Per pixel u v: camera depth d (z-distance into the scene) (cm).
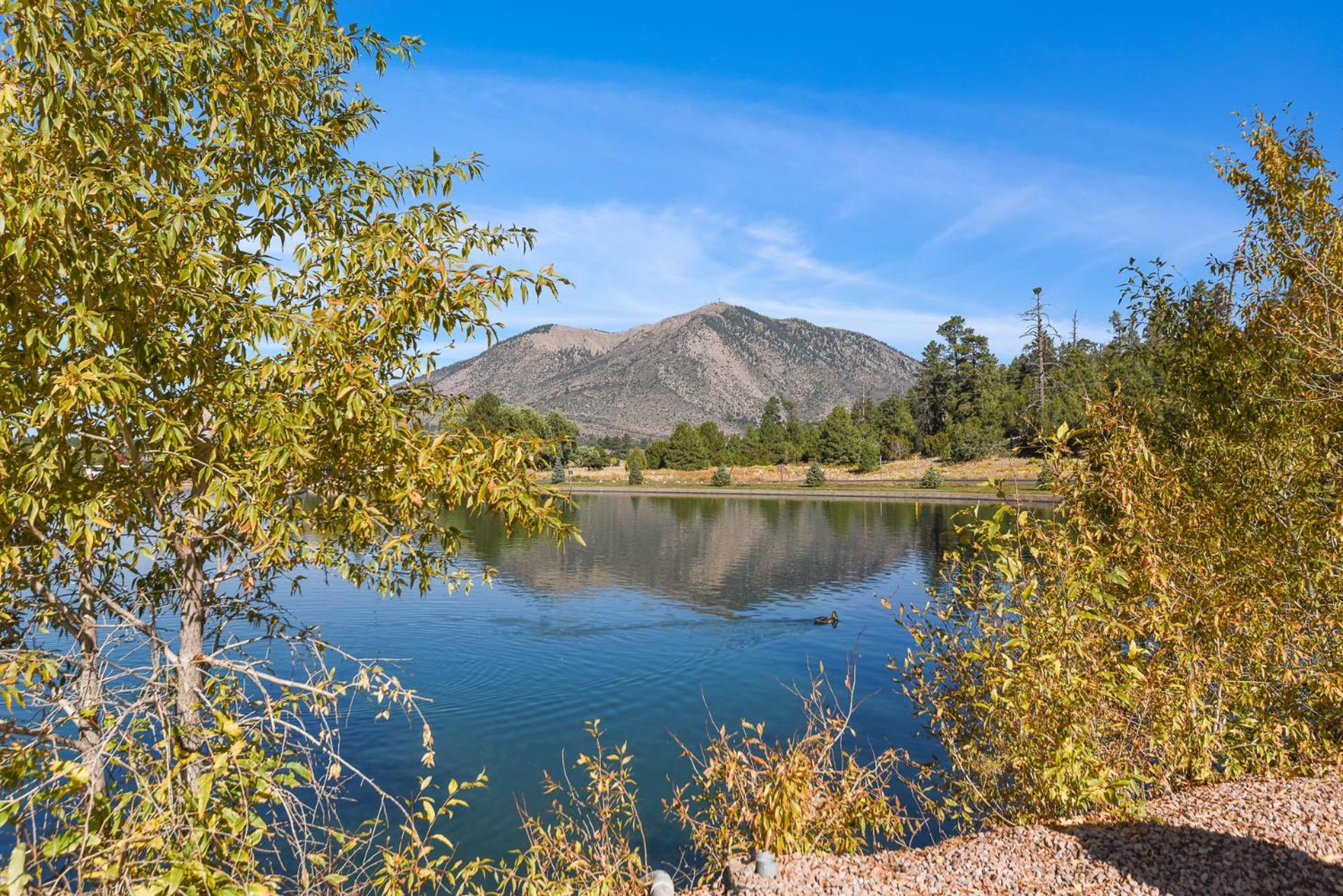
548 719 1628
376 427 547
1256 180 1066
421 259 565
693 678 1945
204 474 514
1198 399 1092
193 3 543
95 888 407
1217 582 799
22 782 448
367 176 648
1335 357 913
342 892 515
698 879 923
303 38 580
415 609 2628
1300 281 1002
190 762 448
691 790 1288
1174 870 564
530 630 2402
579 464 13375
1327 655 839
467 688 1812
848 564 3953
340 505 573
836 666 2075
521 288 569
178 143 579
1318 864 554
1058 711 712
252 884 396
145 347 486
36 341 457
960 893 557
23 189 421
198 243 505
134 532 556
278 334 515
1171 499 805
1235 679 816
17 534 534
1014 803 776
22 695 435
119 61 488
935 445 11375
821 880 589
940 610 830
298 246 563
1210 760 781
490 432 606
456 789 583
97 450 514
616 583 3312
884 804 745
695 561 4016
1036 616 727
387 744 1449
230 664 574
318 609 2575
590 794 1231
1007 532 755
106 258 456
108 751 476
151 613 616
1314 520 891
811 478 10538
